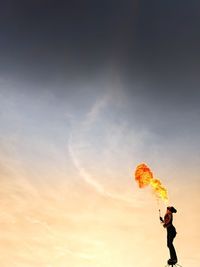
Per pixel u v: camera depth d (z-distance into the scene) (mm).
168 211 29016
